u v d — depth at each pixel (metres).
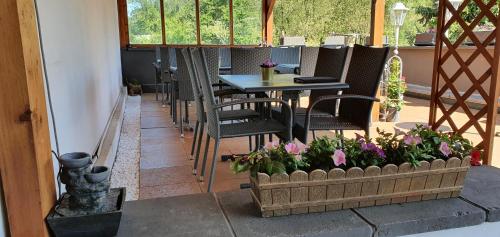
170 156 3.26
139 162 3.08
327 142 1.48
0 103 1.03
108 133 3.45
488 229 1.41
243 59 3.80
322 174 1.32
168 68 5.01
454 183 1.48
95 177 1.16
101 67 3.55
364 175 1.36
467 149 1.55
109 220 1.17
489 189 1.58
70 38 2.08
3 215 1.09
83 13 2.59
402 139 1.51
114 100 5.13
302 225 1.28
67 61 1.97
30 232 1.10
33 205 1.09
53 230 1.13
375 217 1.33
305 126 2.42
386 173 1.38
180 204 1.45
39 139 1.10
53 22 1.71
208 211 1.39
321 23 10.27
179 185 2.56
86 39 2.66
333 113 2.86
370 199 1.40
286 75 3.14
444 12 2.94
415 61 7.19
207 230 1.25
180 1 8.03
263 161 1.34
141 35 7.97
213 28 8.37
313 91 3.13
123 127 4.46
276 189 1.30
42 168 1.11
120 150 3.44
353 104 2.62
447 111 2.99
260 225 1.28
